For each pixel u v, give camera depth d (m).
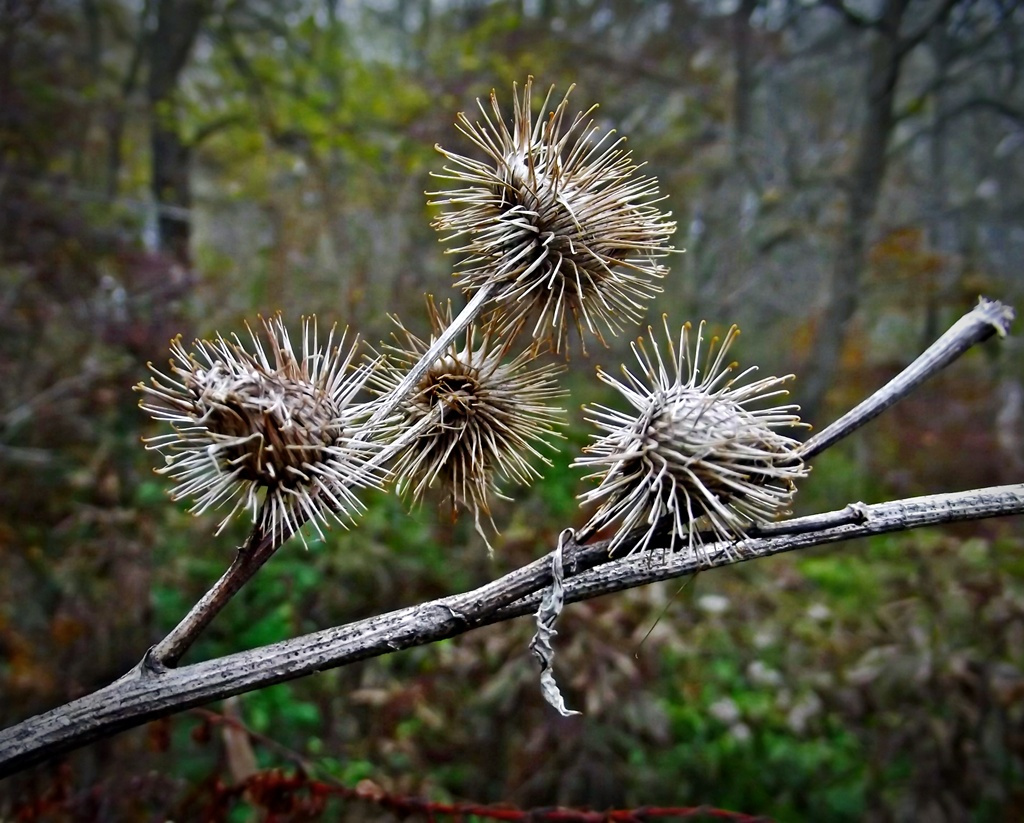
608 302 2.02
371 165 8.70
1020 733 4.61
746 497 1.50
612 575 1.49
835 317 10.44
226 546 5.86
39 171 8.12
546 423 2.09
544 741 4.36
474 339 2.23
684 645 4.89
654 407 1.56
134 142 10.63
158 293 6.93
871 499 8.59
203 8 10.06
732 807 4.67
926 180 13.43
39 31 8.89
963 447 8.96
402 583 5.30
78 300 6.99
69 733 1.43
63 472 6.24
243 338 6.68
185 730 4.55
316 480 1.58
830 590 5.90
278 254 7.52
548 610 1.41
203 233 11.47
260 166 9.95
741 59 11.71
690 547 1.44
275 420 1.55
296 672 1.45
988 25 11.66
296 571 5.41
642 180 2.07
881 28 10.70
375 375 2.05
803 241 11.27
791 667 5.02
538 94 8.86
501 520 5.54
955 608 4.91
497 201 2.00
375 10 12.19
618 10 11.63
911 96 13.20
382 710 4.61
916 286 10.64
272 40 11.05
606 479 1.53
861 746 4.93
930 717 4.61
